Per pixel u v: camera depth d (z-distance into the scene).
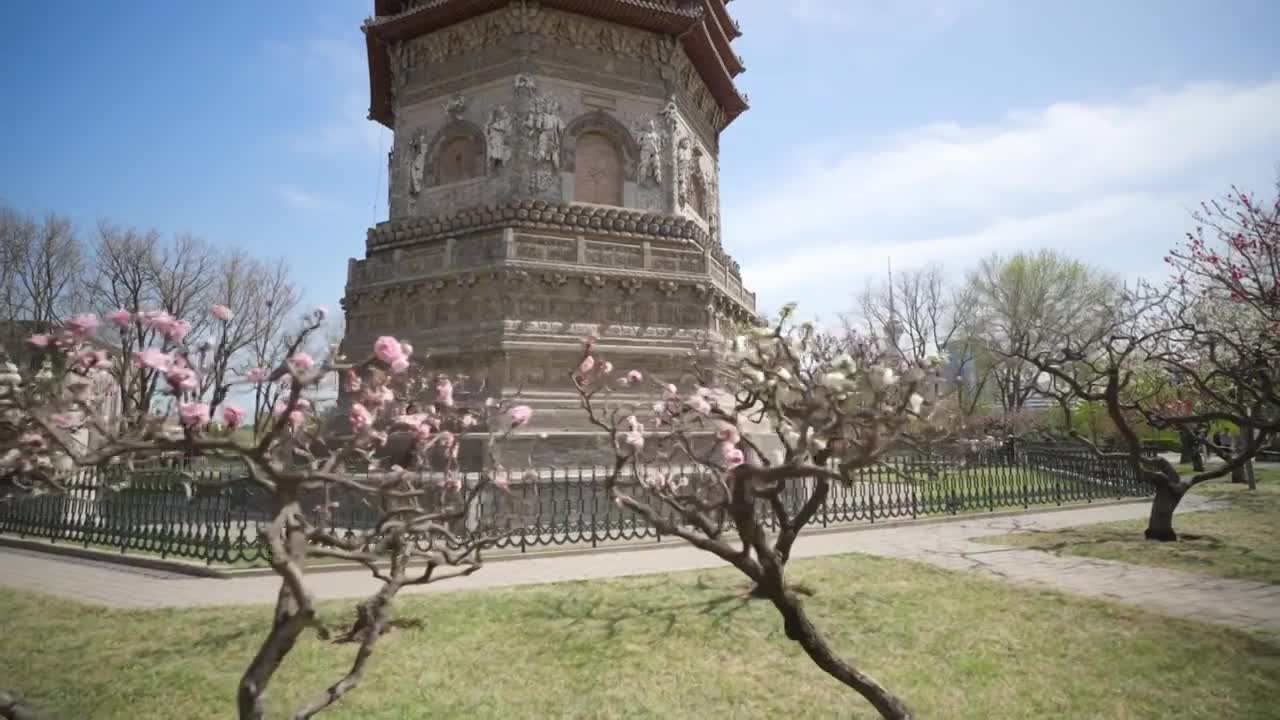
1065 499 22.80
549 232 24.59
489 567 13.34
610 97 26.77
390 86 31.95
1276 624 9.38
